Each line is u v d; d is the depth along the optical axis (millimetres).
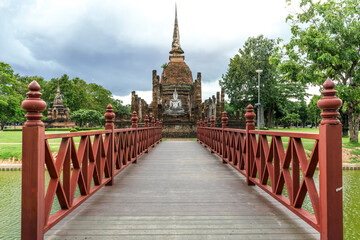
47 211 2232
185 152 10188
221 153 7590
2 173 10875
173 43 39562
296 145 2600
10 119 40094
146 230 2637
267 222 2840
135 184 4703
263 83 35375
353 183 8680
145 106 34156
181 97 35656
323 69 14945
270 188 3568
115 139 5090
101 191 4191
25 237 2014
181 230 2639
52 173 2363
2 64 35094
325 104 2045
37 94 2078
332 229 1996
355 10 13828
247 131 4586
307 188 2342
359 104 15172
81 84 59844
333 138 2016
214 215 3064
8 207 5914
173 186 4555
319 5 13930
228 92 36719
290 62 14664
